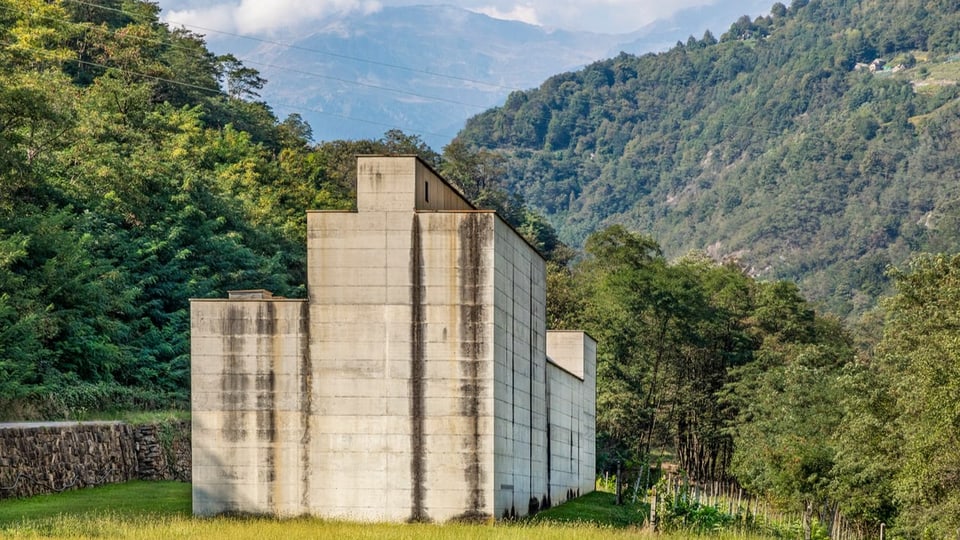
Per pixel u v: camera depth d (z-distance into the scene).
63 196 80.81
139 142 98.44
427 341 48.25
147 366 74.12
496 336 48.72
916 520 58.12
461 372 48.09
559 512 59.38
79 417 61.53
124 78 134.88
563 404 68.62
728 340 120.31
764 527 58.28
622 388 107.69
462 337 48.19
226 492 48.66
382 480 48.09
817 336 122.94
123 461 58.91
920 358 56.66
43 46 119.62
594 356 83.50
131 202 84.69
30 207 74.00
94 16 149.00
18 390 59.69
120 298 74.06
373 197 48.62
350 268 48.62
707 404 114.00
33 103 70.94
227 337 49.09
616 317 113.50
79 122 89.81
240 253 90.31
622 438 109.69
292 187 136.50
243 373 48.91
